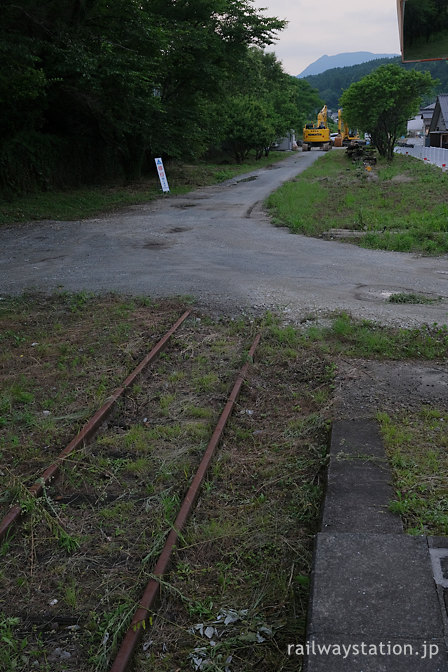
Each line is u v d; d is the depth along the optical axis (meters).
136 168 34.06
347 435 5.46
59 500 4.88
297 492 4.86
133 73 24.25
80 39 23.16
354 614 3.21
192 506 4.67
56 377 7.25
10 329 9.04
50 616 3.69
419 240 15.34
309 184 29.89
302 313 9.44
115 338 8.45
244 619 3.62
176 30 27.48
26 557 4.21
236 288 10.98
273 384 7.02
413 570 3.53
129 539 4.36
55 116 29.23
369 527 4.08
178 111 33.66
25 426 6.04
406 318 8.99
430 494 4.50
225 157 56.50
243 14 31.73
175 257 13.93
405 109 44.00
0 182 24.03
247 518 4.60
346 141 78.31
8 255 14.64
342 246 15.12
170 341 8.32
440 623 3.12
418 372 7.05
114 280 11.84
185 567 4.03
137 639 3.42
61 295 10.77
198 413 6.21
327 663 2.92
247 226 18.53
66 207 23.22
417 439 5.37
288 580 3.92
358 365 7.32
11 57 20.03
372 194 24.95
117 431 6.02
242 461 5.44
